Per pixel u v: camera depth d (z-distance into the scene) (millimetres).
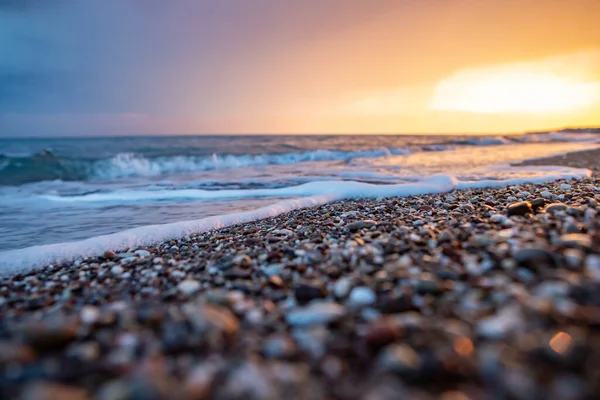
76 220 7398
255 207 8422
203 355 1758
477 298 2088
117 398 1409
